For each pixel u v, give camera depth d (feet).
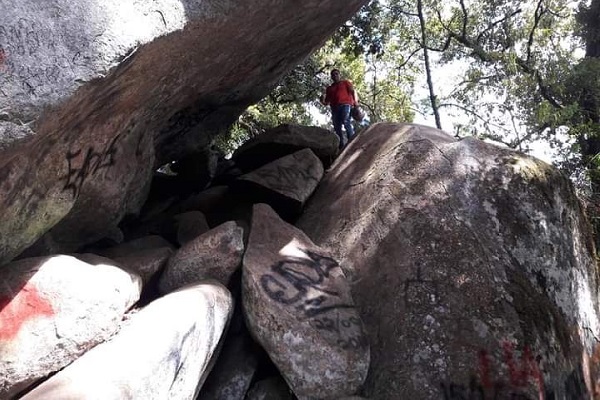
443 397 9.72
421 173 12.38
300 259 11.23
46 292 7.16
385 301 10.98
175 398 7.73
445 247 11.07
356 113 25.17
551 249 11.44
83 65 6.12
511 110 40.37
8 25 5.52
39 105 5.76
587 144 32.86
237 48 11.08
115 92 7.59
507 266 10.86
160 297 9.16
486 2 40.81
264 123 37.63
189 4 7.95
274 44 12.87
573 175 31.96
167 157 15.56
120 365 6.82
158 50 7.62
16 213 7.09
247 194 14.99
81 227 10.24
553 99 37.55
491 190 11.72
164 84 9.43
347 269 11.93
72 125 7.14
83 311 7.38
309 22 13.00
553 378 9.95
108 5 6.52
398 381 10.00
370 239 12.06
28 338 6.77
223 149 34.32
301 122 43.21
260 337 9.84
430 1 42.86
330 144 16.96
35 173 7.02
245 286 10.09
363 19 35.42
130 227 13.87
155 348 7.31
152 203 16.28
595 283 12.58
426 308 10.52
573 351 10.76
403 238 11.54
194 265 10.12
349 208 13.14
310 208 14.37
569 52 38.73
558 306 11.04
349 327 10.36
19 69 5.59
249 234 11.39
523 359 9.79
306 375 9.61
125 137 9.68
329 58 41.88
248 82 14.43
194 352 8.21
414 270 11.01
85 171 8.48
